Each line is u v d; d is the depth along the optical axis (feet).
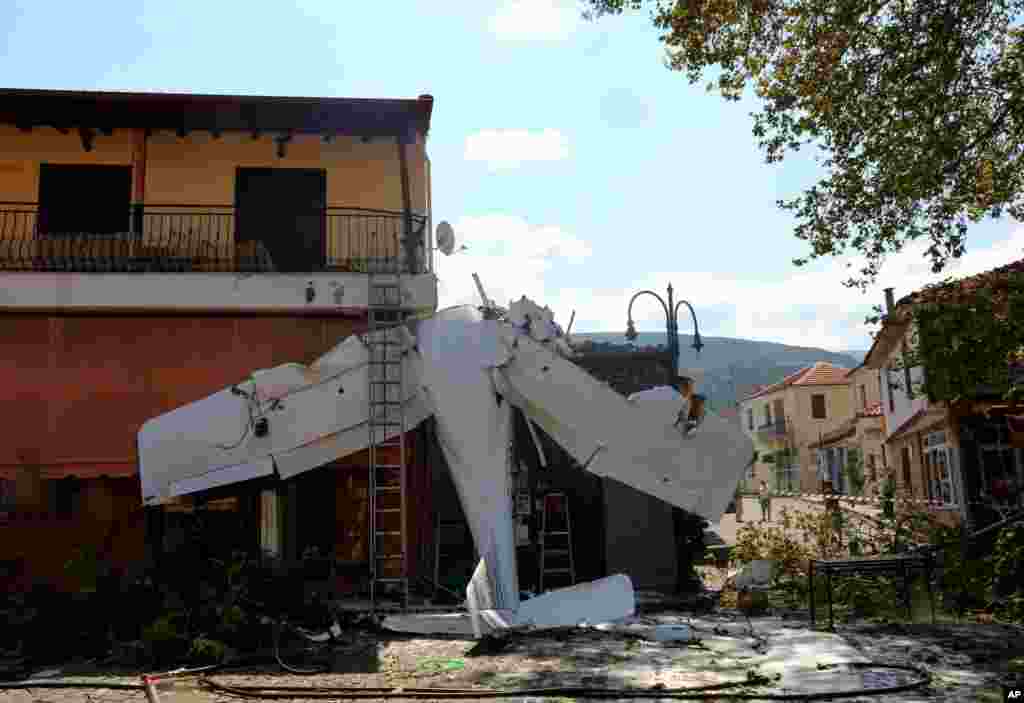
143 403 40.04
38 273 40.04
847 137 40.50
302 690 23.00
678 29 41.81
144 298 40.24
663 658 26.16
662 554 41.22
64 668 26.68
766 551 45.44
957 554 39.40
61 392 39.81
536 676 23.98
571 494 43.80
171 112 43.50
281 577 32.09
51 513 39.34
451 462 36.27
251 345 41.09
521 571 42.04
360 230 45.85
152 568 33.06
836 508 48.47
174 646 27.45
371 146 46.80
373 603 34.24
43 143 45.16
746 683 22.74
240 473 36.40
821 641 28.68
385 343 38.58
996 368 36.86
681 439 37.42
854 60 39.75
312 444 37.50
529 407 38.01
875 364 92.53
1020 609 34.04
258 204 45.78
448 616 31.63
